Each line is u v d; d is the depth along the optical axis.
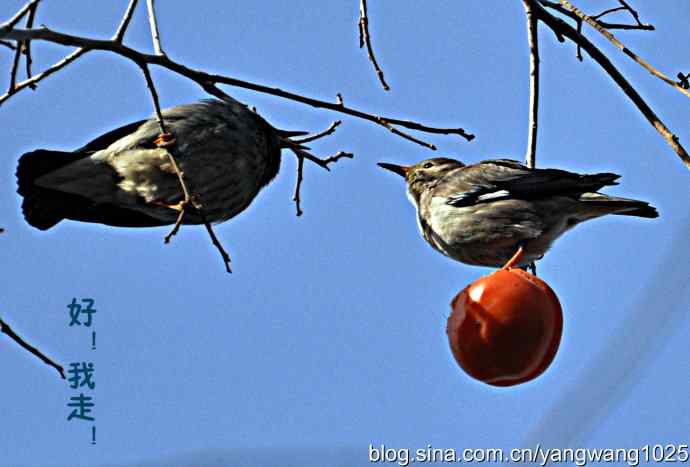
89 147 9.14
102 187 9.23
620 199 10.31
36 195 9.13
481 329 7.79
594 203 10.37
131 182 9.18
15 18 6.59
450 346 8.11
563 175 10.43
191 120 9.20
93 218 9.56
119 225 9.68
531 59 9.16
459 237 10.79
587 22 8.70
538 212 10.48
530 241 10.53
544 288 8.00
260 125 9.76
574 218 10.57
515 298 7.81
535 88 9.20
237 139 9.39
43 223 9.23
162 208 9.35
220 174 9.28
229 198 9.50
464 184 10.90
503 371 7.77
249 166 9.53
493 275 8.12
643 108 8.41
